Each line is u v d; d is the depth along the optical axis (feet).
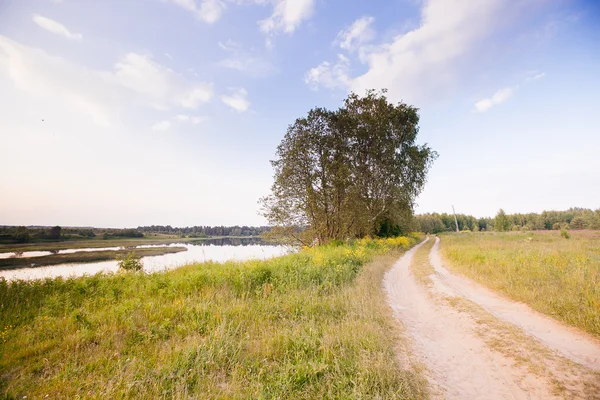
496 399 11.44
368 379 12.34
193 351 14.49
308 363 13.37
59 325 18.79
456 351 16.12
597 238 80.28
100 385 11.64
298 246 78.18
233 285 27.99
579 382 12.10
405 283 35.04
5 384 11.94
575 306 20.35
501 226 179.42
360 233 95.40
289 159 69.77
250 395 11.25
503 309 22.71
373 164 86.69
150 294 26.53
